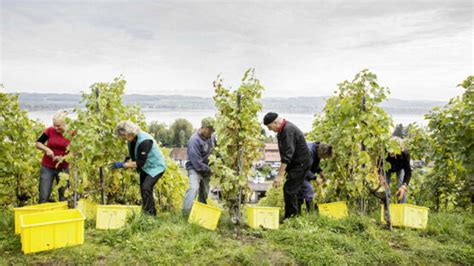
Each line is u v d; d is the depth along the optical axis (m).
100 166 5.69
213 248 4.42
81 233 4.29
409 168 5.94
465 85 6.34
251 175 5.55
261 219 5.14
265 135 5.62
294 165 5.62
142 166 5.35
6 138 6.39
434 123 6.95
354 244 4.55
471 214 6.39
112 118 5.86
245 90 5.37
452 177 7.23
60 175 5.34
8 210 6.42
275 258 4.23
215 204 7.68
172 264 3.99
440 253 4.39
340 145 6.17
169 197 7.93
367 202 6.86
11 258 3.87
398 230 5.23
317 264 4.07
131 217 5.02
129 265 3.94
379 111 5.41
